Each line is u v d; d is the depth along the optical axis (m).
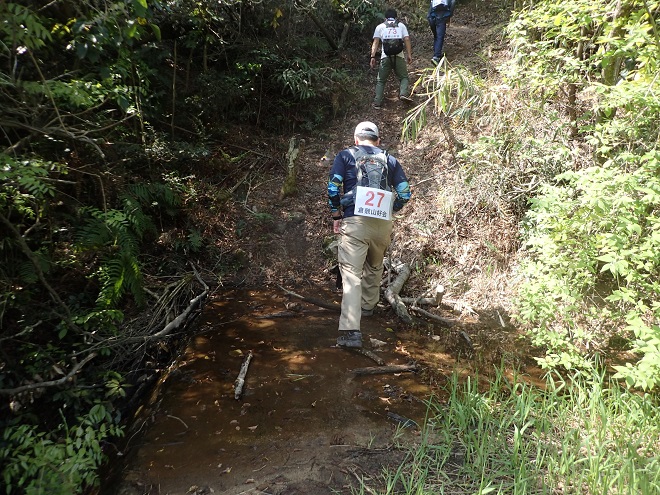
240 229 5.45
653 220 3.09
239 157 6.16
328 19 8.23
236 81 6.42
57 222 4.10
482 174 5.21
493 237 4.99
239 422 3.00
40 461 2.47
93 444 2.63
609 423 2.85
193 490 2.46
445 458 2.59
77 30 3.18
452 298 4.73
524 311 3.69
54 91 3.08
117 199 4.47
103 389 3.49
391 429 2.94
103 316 3.73
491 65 7.02
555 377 3.54
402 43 6.83
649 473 2.39
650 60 3.32
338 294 4.82
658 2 3.39
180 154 5.44
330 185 3.79
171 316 4.32
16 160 2.92
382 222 3.76
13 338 3.54
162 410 3.13
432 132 6.51
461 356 3.85
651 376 2.64
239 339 4.00
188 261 5.01
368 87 7.88
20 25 2.81
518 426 2.91
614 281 4.20
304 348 3.88
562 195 3.70
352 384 3.41
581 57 4.64
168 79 5.82
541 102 4.75
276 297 4.75
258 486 2.48
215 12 5.95
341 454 2.72
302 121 7.08
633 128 3.56
